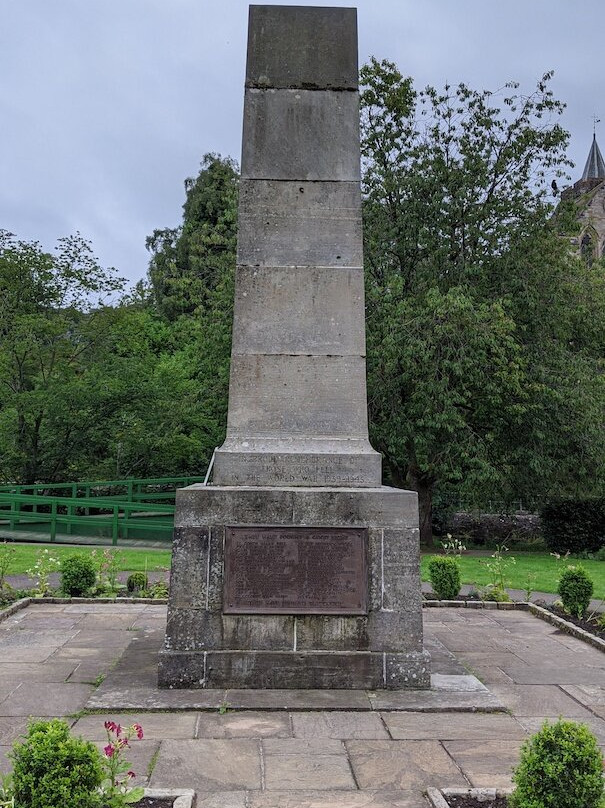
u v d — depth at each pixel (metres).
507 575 13.11
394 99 19.33
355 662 5.69
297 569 5.76
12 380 22.45
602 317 19.83
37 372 22.97
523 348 18.02
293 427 6.36
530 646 7.61
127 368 21.66
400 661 5.72
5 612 8.61
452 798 3.83
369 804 3.86
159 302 36.81
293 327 6.48
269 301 6.52
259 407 6.38
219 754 4.46
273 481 6.12
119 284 23.50
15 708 5.29
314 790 4.02
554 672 6.55
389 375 17.78
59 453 22.08
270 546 5.77
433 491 23.66
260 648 5.69
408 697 5.50
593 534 19.19
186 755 4.44
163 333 31.33
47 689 5.73
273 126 6.77
